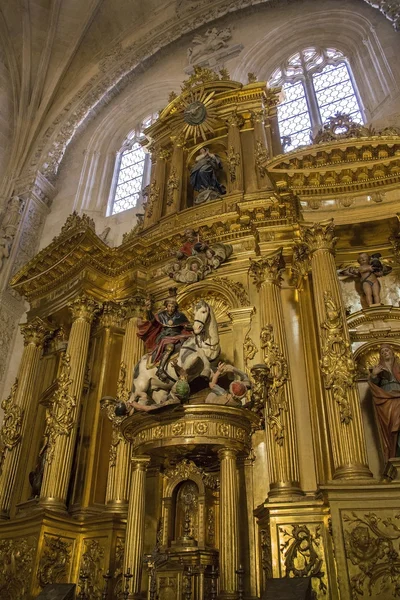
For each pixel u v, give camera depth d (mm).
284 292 10523
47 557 8844
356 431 7805
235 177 13047
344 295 10336
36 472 10992
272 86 17734
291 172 10414
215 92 15102
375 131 13023
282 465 8266
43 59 21500
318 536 7367
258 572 7816
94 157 19844
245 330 10211
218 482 9016
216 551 8258
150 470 9609
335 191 10469
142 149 19188
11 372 15008
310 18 18375
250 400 8484
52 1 21344
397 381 8492
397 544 6602
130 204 17750
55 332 13648
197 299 11383
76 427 10680
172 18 21047
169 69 20484
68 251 12867
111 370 11688
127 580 7016
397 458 7285
